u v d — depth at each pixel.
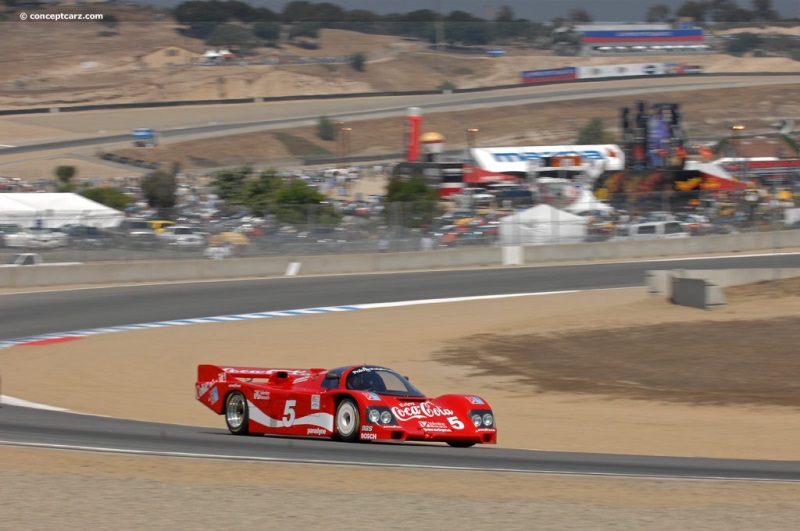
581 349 80.25
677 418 54.19
